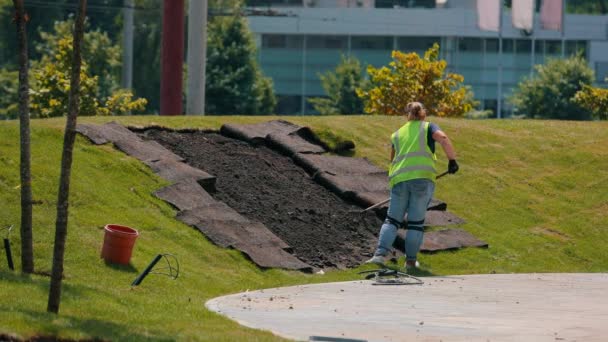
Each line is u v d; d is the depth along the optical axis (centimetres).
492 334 2180
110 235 2861
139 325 2091
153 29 16400
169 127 4138
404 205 3400
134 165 3628
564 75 16750
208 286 2875
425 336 2138
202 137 4138
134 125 4034
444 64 7725
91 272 2767
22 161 2664
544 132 4997
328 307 2548
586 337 2158
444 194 4175
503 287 3036
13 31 15338
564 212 4162
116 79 13575
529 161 4634
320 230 3597
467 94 13950
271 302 2623
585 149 4775
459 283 3128
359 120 4759
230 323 2200
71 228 3036
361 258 3475
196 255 3166
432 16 19862
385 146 4516
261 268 3197
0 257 2791
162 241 3184
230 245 3275
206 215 3428
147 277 2805
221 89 14788
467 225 3919
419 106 3462
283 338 2039
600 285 3123
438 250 3631
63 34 13338
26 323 1917
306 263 3344
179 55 6394
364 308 2539
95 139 3738
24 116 2653
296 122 4519
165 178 3603
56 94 7262
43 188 3256
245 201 3662
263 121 4447
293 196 3794
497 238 3862
